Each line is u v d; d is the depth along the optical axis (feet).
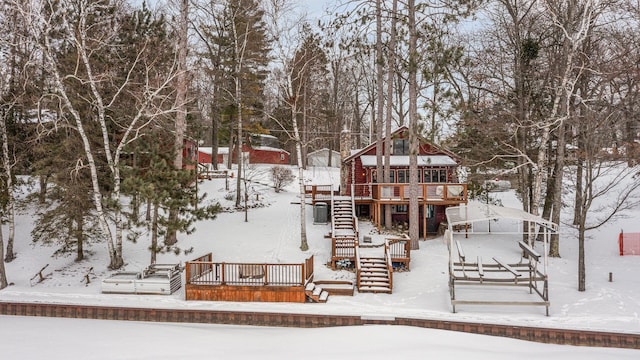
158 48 73.92
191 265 55.06
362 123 190.70
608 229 76.79
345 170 104.17
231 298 52.70
